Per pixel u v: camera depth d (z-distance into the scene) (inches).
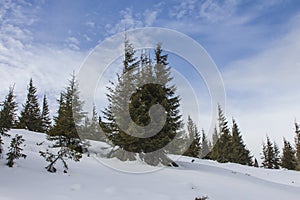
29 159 396.8
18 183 288.7
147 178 416.2
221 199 353.4
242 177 586.2
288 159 1865.2
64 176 348.2
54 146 729.6
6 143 525.7
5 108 408.2
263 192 439.2
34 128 1723.7
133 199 296.2
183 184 397.4
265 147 2048.5
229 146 1537.9
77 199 270.2
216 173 577.6
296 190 530.3
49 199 257.3
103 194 299.4
